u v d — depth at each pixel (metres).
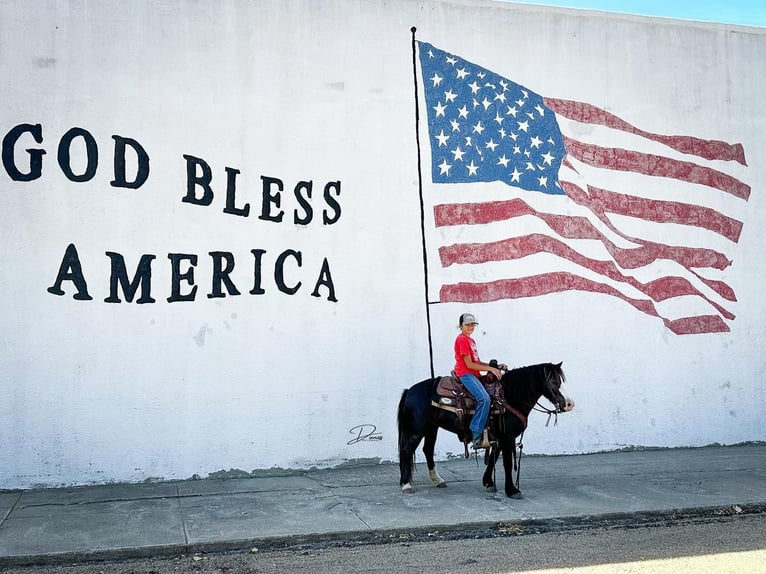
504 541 8.61
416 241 12.40
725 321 13.92
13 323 10.66
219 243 11.50
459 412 10.12
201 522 9.03
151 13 11.41
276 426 11.59
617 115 13.62
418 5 12.68
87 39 11.13
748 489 10.75
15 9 10.92
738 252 14.12
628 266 13.44
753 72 14.44
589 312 13.16
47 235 10.84
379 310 12.16
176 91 11.45
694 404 13.62
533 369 10.23
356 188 12.17
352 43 12.29
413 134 12.51
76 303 10.88
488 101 12.96
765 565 7.70
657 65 13.88
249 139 11.72
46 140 10.91
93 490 10.58
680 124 13.95
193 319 11.32
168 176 11.34
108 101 11.16
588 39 13.54
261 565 7.80
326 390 11.84
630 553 8.12
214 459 11.30
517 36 13.18
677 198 13.82
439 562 7.84
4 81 10.82
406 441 10.46
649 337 13.45
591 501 10.04
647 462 12.39
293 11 12.02
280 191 11.81
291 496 10.24
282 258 11.76
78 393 10.84
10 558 7.81
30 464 10.62
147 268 11.18
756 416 13.96
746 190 14.25
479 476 11.38
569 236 13.16
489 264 12.72
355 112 12.24
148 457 11.05
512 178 12.96
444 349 12.41
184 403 11.22
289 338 11.73
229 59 11.70
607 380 13.17
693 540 8.62
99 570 7.71
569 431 12.95
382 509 9.60
